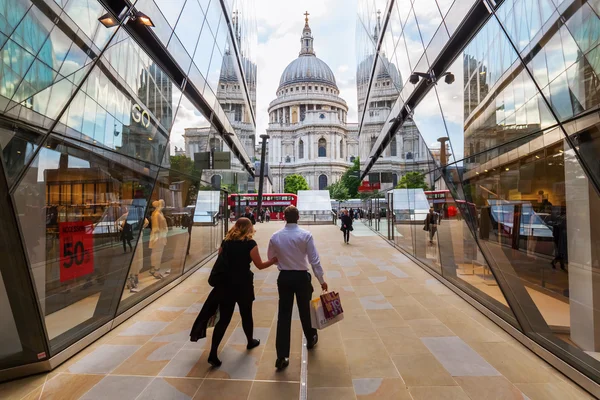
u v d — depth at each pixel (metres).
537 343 3.82
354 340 4.30
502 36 4.43
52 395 3.08
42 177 3.49
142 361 3.72
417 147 9.41
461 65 6.00
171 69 7.69
